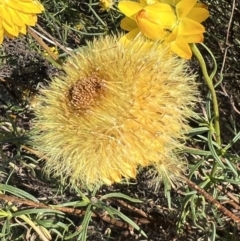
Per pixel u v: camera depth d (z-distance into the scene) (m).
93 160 0.10
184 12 0.10
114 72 0.10
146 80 0.09
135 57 0.10
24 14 0.12
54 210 0.13
